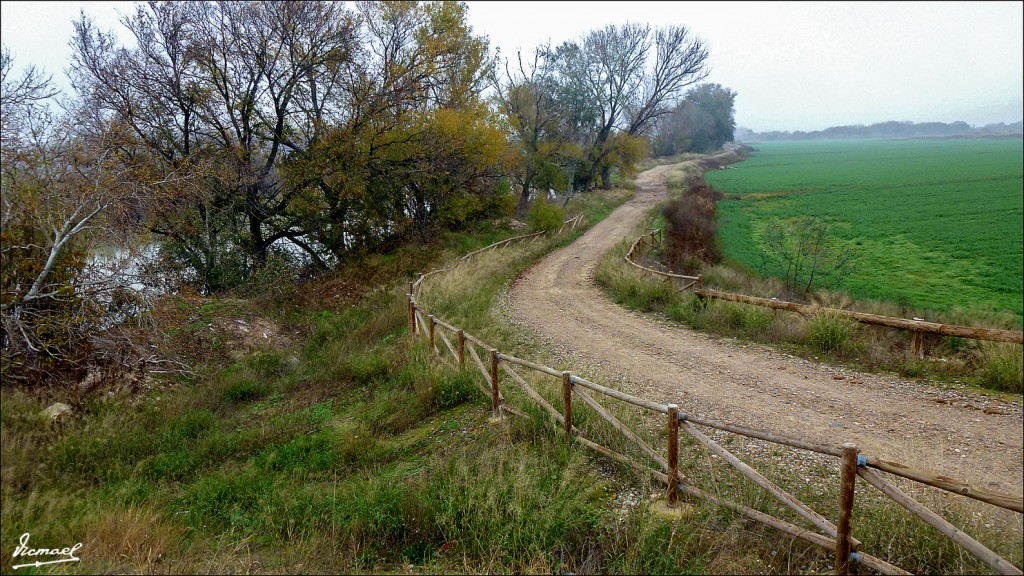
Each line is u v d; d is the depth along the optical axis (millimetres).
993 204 42312
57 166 11484
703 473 6066
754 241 32594
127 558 5359
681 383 9367
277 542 5746
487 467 6453
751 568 4621
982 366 9000
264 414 10133
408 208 28453
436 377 9469
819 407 8039
